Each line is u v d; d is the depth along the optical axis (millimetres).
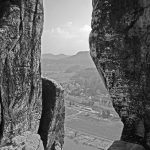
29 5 26547
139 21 15883
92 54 18516
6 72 25203
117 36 16875
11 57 25453
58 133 34062
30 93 28328
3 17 25047
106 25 17281
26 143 26219
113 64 17250
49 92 33094
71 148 113625
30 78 27969
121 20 16656
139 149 15500
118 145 16016
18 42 25906
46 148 31609
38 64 29031
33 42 27750
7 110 25641
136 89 16406
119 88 17125
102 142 123562
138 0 15953
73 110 185875
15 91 26109
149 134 15820
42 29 29125
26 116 27891
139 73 16219
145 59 15820
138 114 16469
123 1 16594
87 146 117062
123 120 17266
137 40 16125
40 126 32344
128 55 16578
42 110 32750
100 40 17625
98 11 17672
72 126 148000
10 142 25750
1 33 24203
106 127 148625
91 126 148500
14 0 25891
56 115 32969
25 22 26391
